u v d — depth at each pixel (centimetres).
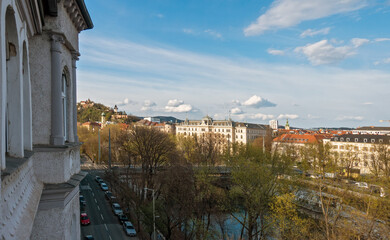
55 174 1102
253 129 14088
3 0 536
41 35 1123
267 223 3394
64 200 1097
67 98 1359
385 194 2795
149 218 3234
